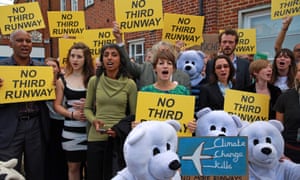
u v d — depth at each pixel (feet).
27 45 12.60
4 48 52.49
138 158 7.72
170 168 7.48
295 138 11.03
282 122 11.53
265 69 12.70
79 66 13.29
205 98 12.42
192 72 14.92
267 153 9.50
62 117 13.82
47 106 13.25
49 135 13.30
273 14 16.71
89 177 12.26
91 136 12.21
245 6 21.88
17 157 12.31
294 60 14.23
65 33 20.66
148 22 16.11
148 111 10.39
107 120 11.79
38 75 12.59
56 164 14.17
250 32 19.11
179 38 18.53
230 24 23.17
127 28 16.25
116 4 16.24
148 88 11.32
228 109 11.76
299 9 15.72
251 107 11.85
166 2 30.01
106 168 12.16
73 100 13.12
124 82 12.00
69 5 59.98
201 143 9.43
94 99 12.44
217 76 12.80
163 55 11.16
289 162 10.21
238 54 19.25
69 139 13.08
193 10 26.53
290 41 20.44
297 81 11.39
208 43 20.86
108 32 18.16
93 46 18.22
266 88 13.10
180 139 9.35
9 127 12.20
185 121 10.38
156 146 7.84
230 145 9.52
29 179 12.67
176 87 11.35
